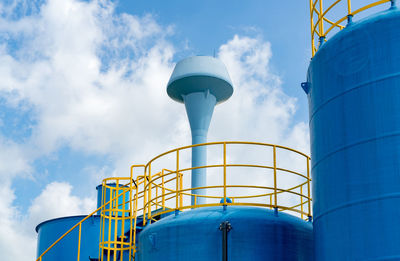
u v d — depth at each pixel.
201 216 14.90
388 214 10.94
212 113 21.70
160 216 21.27
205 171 20.45
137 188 18.97
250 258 14.15
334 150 12.33
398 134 11.20
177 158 16.09
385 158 11.24
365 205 11.34
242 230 14.41
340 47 12.68
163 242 15.09
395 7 12.39
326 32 14.38
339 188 11.99
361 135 11.74
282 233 14.64
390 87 11.52
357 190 11.56
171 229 15.06
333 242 11.93
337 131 12.33
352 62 12.30
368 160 11.50
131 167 19.33
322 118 12.94
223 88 21.47
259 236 14.41
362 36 12.23
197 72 21.06
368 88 11.84
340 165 12.07
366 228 11.22
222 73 21.39
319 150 12.95
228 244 14.27
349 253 11.45
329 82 12.84
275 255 14.34
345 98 12.28
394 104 11.39
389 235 10.84
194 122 21.38
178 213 15.70
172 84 21.66
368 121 11.68
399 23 11.77
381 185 11.17
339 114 12.36
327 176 12.45
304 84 14.37
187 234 14.73
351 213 11.57
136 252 17.31
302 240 14.97
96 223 25.94
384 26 11.94
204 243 14.45
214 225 14.55
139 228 20.20
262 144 15.57
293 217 15.54
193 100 21.44
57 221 26.42
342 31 12.96
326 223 12.27
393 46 11.70
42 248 26.50
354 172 11.71
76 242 25.64
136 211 18.50
